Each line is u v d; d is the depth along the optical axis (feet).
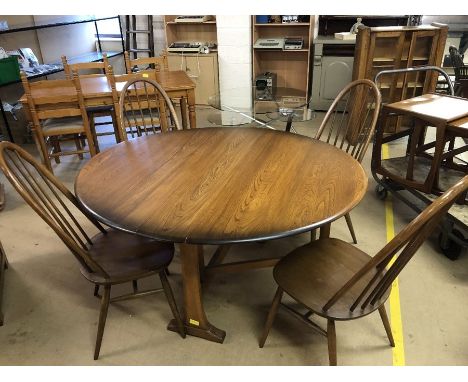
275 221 3.94
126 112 10.20
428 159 8.41
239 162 5.41
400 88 11.62
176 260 7.07
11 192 9.71
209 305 6.05
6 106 12.40
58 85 9.16
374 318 5.69
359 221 8.08
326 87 14.64
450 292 6.10
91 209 4.30
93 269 4.76
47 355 5.28
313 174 4.97
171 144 6.18
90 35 17.08
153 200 4.44
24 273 6.84
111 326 5.71
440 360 5.04
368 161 10.67
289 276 4.66
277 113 9.88
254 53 15.21
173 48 15.43
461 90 12.15
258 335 5.50
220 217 4.04
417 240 3.75
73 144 12.91
